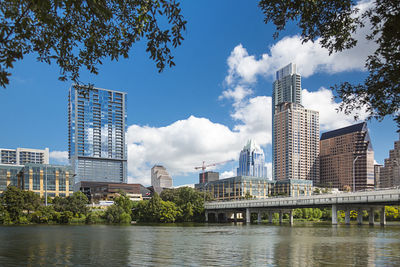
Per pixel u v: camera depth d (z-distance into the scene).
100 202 172.38
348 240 51.31
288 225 117.81
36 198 125.38
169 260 29.62
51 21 11.64
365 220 178.12
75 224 117.44
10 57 10.98
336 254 33.81
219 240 51.22
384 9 13.00
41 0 10.69
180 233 69.00
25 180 182.12
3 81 10.81
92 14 13.05
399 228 90.75
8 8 11.20
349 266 26.33
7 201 115.62
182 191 163.00
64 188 192.75
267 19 15.22
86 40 15.05
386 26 12.93
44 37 13.37
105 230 78.94
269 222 149.25
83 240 50.91
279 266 26.36
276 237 58.09
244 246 41.94
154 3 13.19
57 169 192.62
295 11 14.41
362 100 15.18
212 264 27.38
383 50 13.60
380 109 15.07
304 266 26.36
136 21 14.55
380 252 35.50
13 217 115.88
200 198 162.25
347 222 112.56
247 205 135.88
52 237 56.88
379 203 99.25
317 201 107.00
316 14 14.46
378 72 14.37
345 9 14.16
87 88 16.86
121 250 37.50
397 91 14.36
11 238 54.78
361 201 93.56
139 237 57.12
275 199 123.06
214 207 154.50
